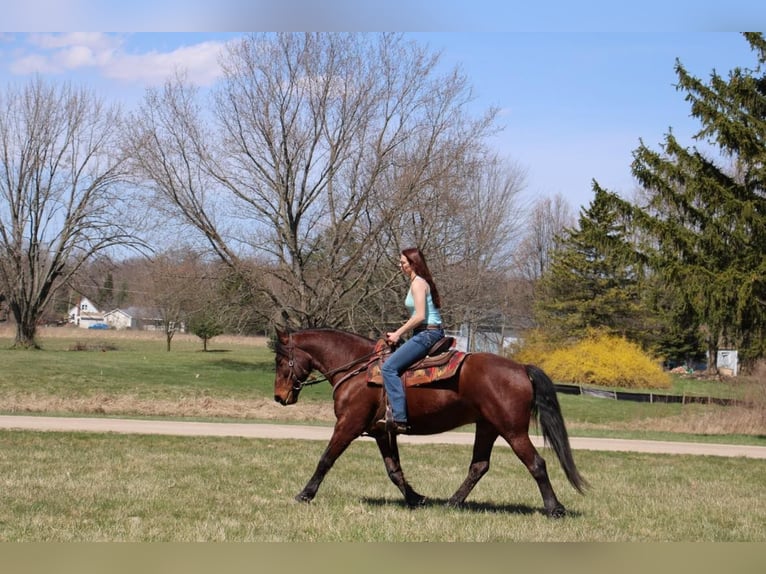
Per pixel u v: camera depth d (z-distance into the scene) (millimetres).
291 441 16078
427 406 8266
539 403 8156
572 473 8039
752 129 21922
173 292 37031
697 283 21656
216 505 8711
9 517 7824
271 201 36281
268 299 36375
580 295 48406
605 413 28000
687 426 23344
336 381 8867
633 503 9805
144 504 8641
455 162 33812
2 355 41000
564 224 66438
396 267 35406
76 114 49688
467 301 39250
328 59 35062
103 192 49375
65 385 29797
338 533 7438
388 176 34469
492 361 8266
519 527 7785
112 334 73812
